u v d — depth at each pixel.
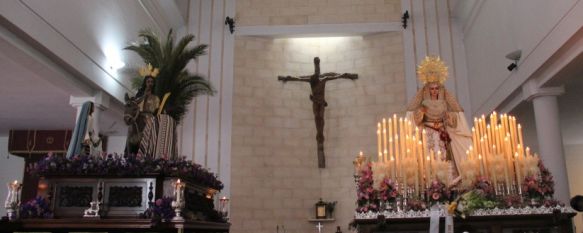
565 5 8.66
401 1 16.28
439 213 6.51
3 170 17.09
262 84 16.08
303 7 16.36
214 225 9.14
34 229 7.27
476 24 14.38
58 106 13.82
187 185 8.27
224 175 15.16
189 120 15.61
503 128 7.30
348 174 15.52
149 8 14.38
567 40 8.67
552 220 6.45
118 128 14.97
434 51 15.80
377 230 6.74
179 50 10.91
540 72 10.29
